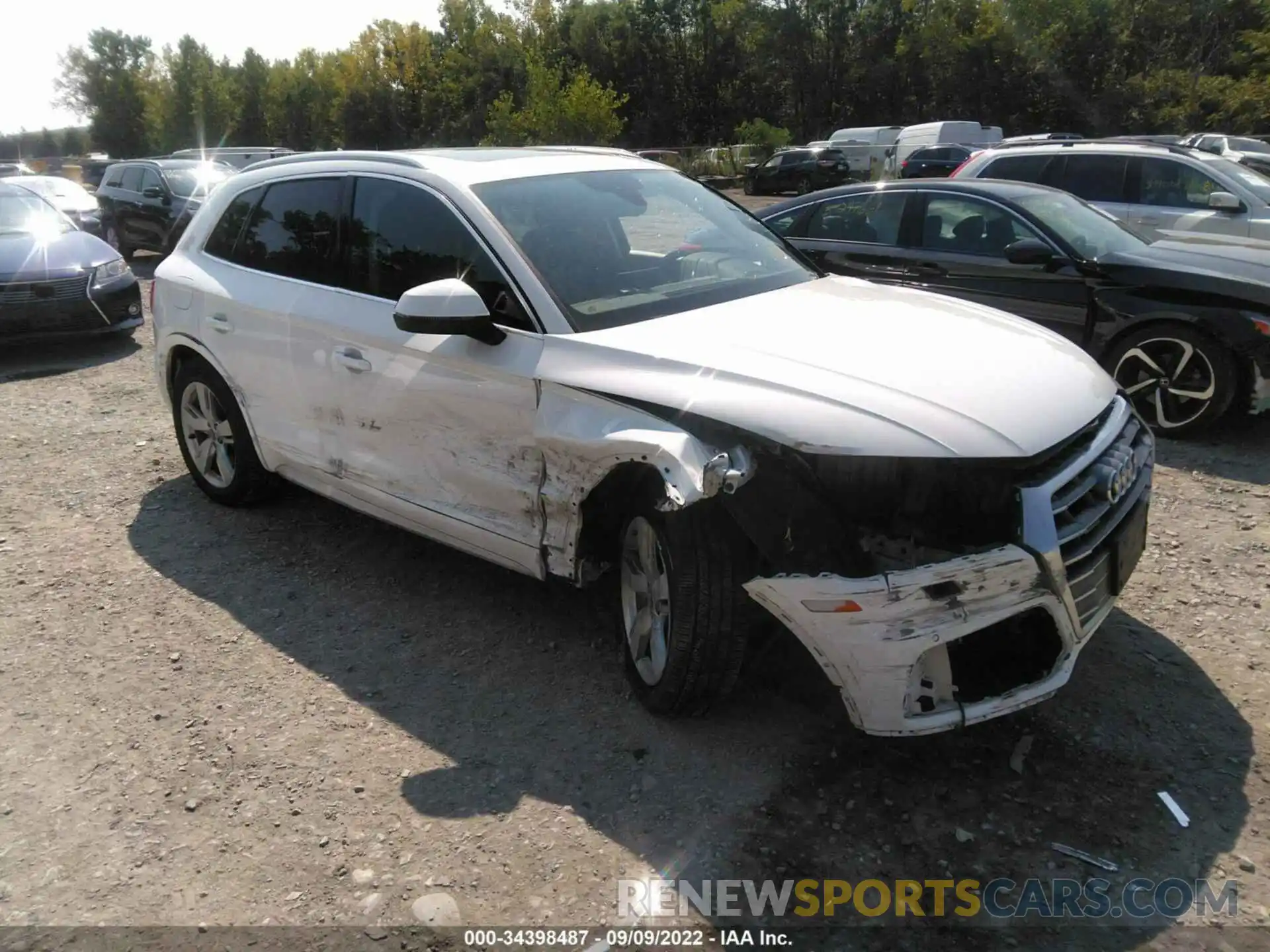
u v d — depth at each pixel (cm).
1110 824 274
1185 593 402
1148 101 4172
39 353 927
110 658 380
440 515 377
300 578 442
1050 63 4441
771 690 341
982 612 266
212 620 407
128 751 323
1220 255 609
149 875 269
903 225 698
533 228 366
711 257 398
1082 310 617
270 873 268
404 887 261
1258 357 557
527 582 433
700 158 4059
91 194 1781
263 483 501
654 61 5725
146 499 543
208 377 486
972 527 270
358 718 337
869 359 302
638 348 315
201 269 486
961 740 311
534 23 5797
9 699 355
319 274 423
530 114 3875
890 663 264
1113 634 371
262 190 467
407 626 398
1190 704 326
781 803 286
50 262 871
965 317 359
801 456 276
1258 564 427
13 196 967
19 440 652
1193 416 586
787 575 274
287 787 302
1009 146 1036
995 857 264
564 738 321
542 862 268
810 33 5509
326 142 5853
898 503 270
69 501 543
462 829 281
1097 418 304
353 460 410
